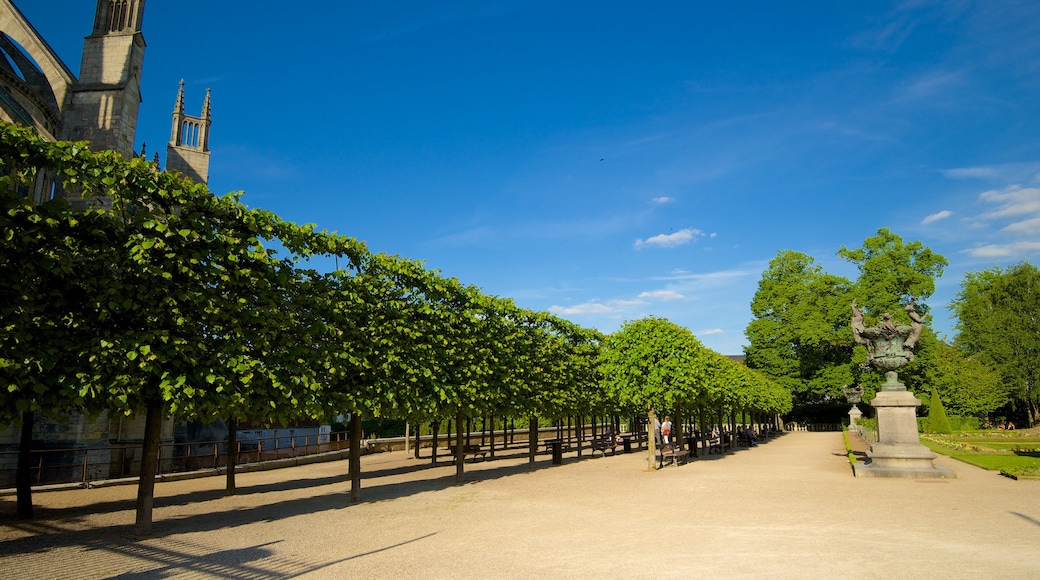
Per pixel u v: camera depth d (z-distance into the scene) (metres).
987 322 64.62
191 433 32.06
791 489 17.78
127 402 10.90
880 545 10.27
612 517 13.52
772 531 11.59
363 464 31.20
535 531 12.03
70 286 10.58
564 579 8.49
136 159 11.48
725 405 37.72
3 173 10.34
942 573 8.51
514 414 24.11
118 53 29.22
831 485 18.55
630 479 21.47
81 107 28.64
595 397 31.80
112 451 24.09
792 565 9.04
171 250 11.62
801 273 68.00
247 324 13.07
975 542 10.41
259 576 8.91
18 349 9.62
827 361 65.19
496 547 10.62
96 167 10.94
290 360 13.72
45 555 10.26
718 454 33.81
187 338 11.74
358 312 16.83
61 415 10.76
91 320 10.86
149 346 10.72
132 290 11.02
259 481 22.55
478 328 21.53
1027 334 61.28
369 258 17.34
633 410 36.41
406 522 13.31
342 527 12.76
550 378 26.95
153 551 10.52
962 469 22.64
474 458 30.95
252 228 13.03
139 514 11.88
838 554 9.67
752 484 19.22
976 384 57.03
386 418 18.38
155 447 12.08
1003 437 46.19
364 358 16.20
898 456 20.58
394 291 18.14
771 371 66.25
